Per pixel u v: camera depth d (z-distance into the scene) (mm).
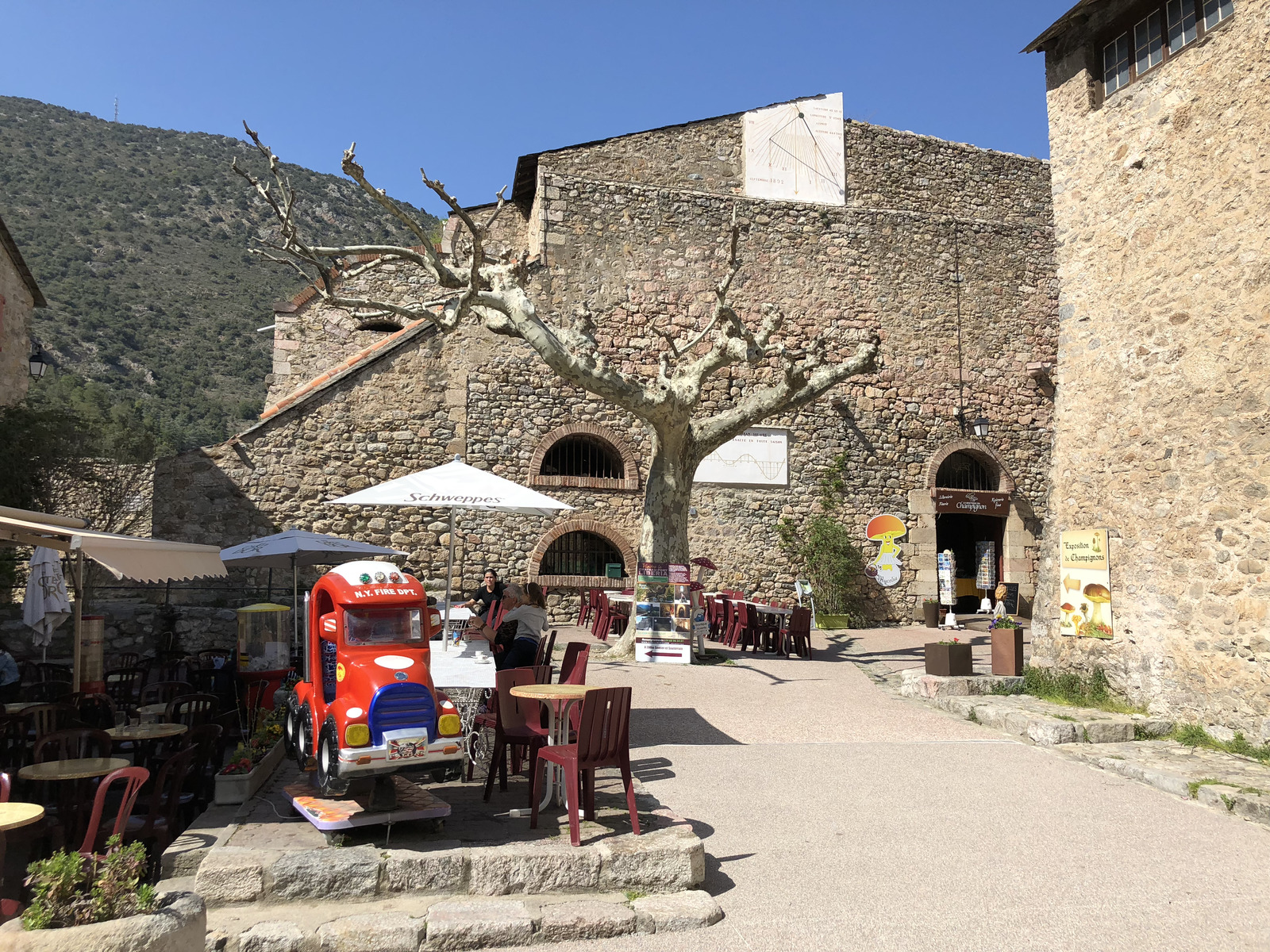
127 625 13008
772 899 4789
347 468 16172
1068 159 10477
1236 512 8039
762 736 8500
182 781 5441
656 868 4805
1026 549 19750
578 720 5723
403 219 12031
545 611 8125
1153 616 8844
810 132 19750
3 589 13203
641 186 18625
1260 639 7711
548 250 17922
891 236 19781
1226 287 8305
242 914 4320
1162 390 8945
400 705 4961
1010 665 10516
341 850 4695
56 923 3086
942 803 6453
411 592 5324
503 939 4199
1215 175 8500
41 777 4922
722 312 13062
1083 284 10125
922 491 19141
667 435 13086
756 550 18094
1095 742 8164
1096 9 10055
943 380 19641
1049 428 20234
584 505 17172
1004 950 4246
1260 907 4781
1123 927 4523
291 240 11844
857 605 18469
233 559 10570
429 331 16891
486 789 6113
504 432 16984
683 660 12586
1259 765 7254
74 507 17047
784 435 18594
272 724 7336
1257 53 8133
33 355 15273
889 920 4543
